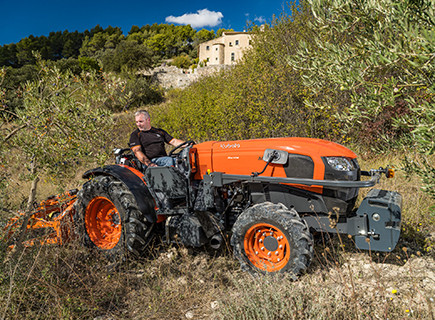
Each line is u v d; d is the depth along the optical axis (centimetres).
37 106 264
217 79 1105
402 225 372
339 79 222
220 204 339
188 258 345
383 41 208
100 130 280
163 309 263
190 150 344
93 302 266
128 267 335
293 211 288
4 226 293
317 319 213
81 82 283
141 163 394
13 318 238
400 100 576
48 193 583
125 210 338
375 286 272
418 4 190
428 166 284
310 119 697
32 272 278
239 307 234
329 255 331
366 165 576
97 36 9912
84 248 361
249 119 816
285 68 768
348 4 214
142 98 2600
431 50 166
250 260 304
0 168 283
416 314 226
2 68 278
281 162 304
